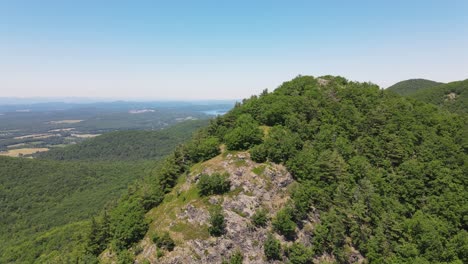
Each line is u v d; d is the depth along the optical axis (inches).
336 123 3631.9
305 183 2847.0
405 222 2721.5
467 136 3759.8
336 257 2512.3
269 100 4013.3
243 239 2503.7
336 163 2992.1
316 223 2662.4
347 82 4990.2
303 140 3351.4
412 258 2463.1
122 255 2603.3
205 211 2630.4
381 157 3307.1
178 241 2487.7
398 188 3046.3
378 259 2492.6
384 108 3900.1
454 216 2822.3
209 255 2410.2
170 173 3363.7
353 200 2795.3
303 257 2386.8
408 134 3523.6
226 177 2822.3
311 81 4685.0
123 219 3011.8
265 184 2815.0
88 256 2876.5
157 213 2965.1
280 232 2559.1
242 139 3174.2
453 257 2546.8
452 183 3068.4
